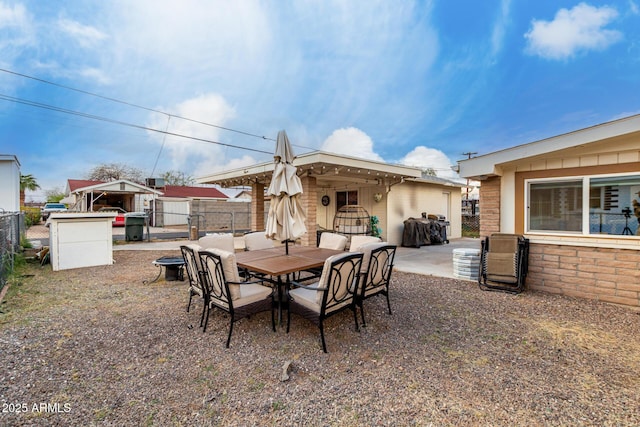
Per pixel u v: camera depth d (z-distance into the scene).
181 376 2.33
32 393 2.11
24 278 5.44
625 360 2.54
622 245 3.90
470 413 1.91
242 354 2.67
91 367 2.45
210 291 3.15
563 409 1.95
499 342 2.88
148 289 4.73
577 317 3.52
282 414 1.92
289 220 4.07
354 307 3.15
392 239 9.57
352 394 2.11
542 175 4.71
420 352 2.69
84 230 6.45
